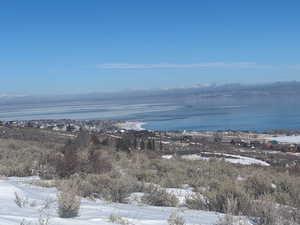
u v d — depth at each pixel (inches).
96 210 301.7
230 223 268.1
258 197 407.5
